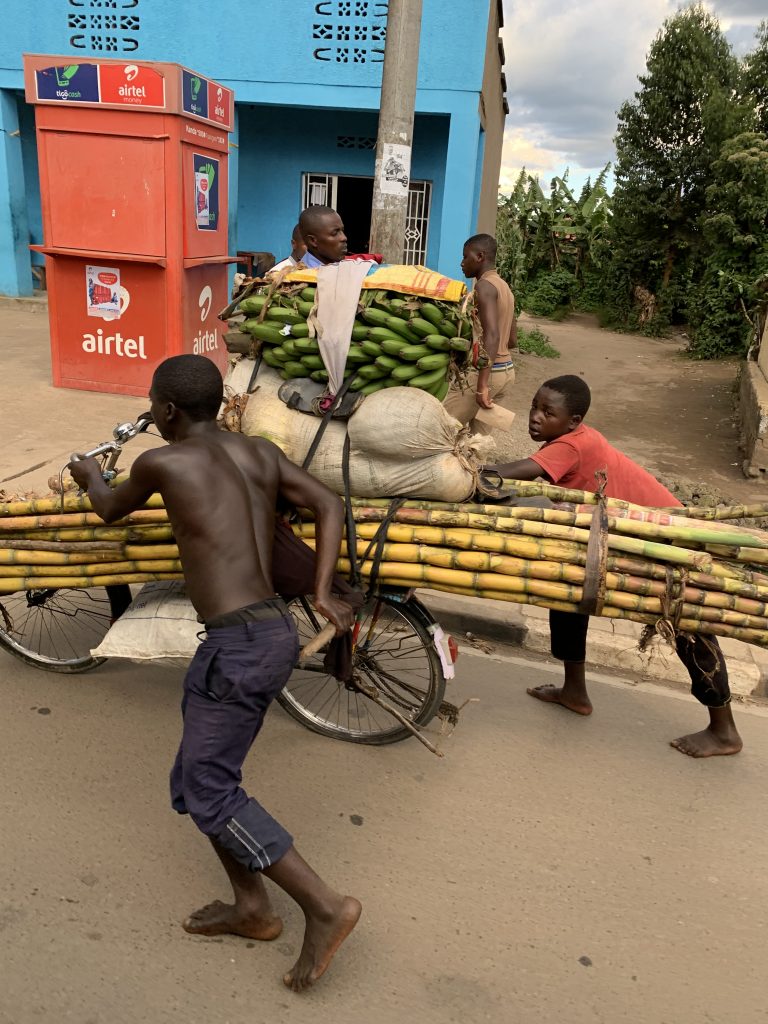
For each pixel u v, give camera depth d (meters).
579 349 15.93
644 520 2.84
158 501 2.99
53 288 7.44
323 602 2.42
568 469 3.16
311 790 2.96
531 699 3.71
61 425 6.67
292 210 13.41
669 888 2.62
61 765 2.96
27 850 2.55
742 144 15.12
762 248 14.41
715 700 3.27
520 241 15.42
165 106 6.72
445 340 2.82
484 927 2.40
